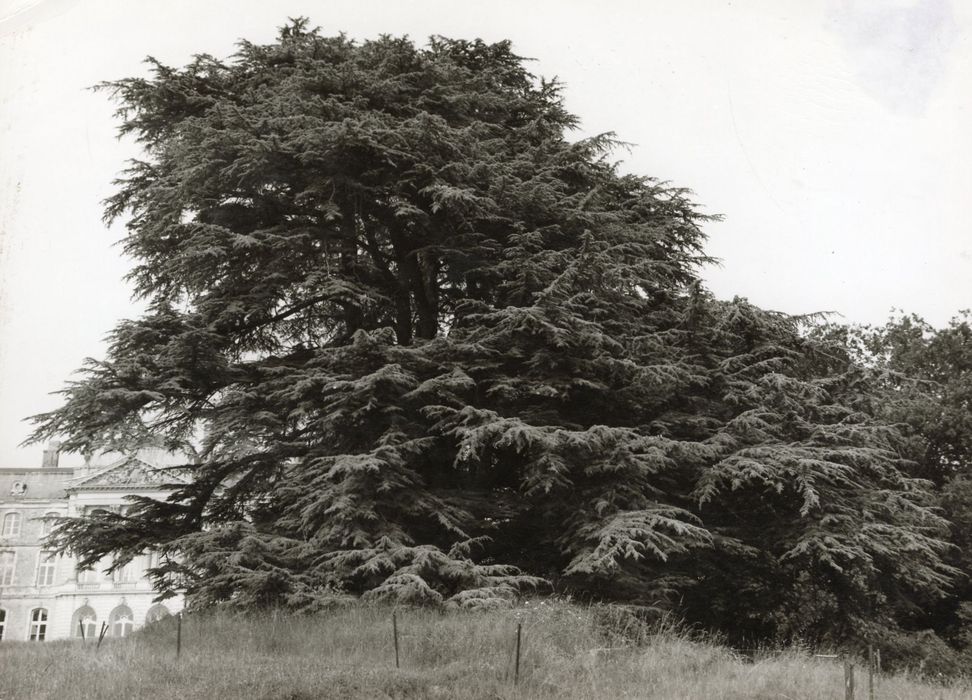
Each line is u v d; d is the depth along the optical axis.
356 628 12.92
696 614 19.12
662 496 16.84
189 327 15.38
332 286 16.27
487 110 19.45
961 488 26.12
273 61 18.95
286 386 16.39
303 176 16.86
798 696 10.44
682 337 17.69
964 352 30.67
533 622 12.77
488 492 16.84
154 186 16.94
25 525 45.38
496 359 16.34
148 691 9.52
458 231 17.50
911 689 12.07
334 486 14.55
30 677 10.09
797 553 15.97
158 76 17.84
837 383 18.67
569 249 16.55
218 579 13.72
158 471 17.56
